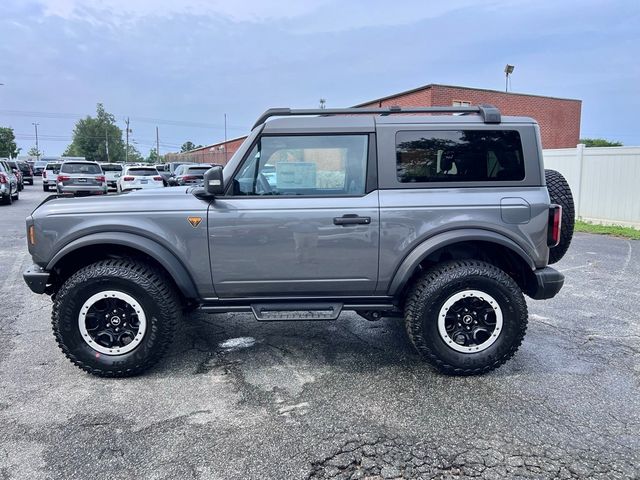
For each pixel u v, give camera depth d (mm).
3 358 4012
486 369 3654
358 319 5105
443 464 2611
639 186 11352
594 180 12250
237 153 3654
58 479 2475
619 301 5668
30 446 2762
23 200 19781
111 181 27750
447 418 3074
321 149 3639
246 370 3799
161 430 2932
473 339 3650
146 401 3295
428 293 3580
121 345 3639
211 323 4934
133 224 3539
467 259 3797
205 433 2902
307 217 3553
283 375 3709
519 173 3680
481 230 3604
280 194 3627
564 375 3711
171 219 3551
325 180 3650
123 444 2783
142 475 2508
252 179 3633
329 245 3584
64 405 3236
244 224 3547
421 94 22438
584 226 11703
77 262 3836
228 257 3590
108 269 3545
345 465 2600
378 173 3617
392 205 3572
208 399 3324
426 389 3477
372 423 3016
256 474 2523
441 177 3662
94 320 3617
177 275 3562
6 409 3178
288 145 3637
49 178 26797
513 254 3752
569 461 2639
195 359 4012
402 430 2939
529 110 25531
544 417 3090
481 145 3670
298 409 3188
